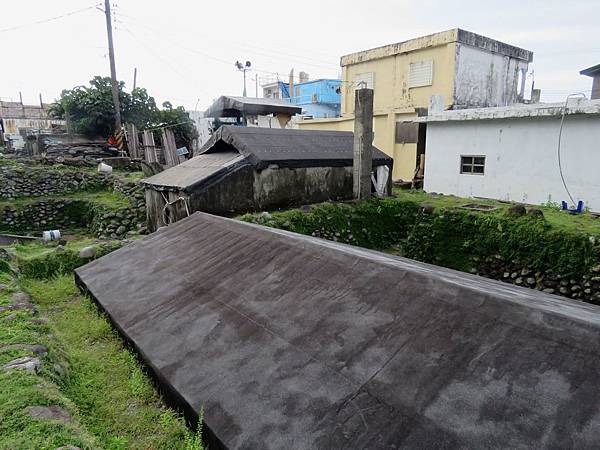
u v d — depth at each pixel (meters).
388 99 17.42
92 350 3.80
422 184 13.33
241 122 17.81
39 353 3.07
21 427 2.12
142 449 2.53
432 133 12.07
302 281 3.49
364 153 9.68
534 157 9.80
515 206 8.14
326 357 2.57
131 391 3.13
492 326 2.34
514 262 7.54
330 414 2.19
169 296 4.08
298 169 9.08
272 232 4.61
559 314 2.23
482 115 10.52
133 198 12.20
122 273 5.04
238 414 2.39
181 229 5.90
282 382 2.51
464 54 15.21
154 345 3.34
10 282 5.07
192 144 19.48
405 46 16.25
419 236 9.12
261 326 3.10
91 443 2.24
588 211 8.90
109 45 17.09
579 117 8.88
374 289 3.03
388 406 2.11
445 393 2.07
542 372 1.99
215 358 2.95
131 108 19.12
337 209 9.12
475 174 11.12
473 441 1.81
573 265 6.77
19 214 12.21
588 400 1.80
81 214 12.91
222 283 3.94
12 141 23.39
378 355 2.45
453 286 2.72
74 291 5.41
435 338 2.41
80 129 18.64
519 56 17.42
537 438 1.74
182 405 2.68
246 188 8.27
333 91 27.72
